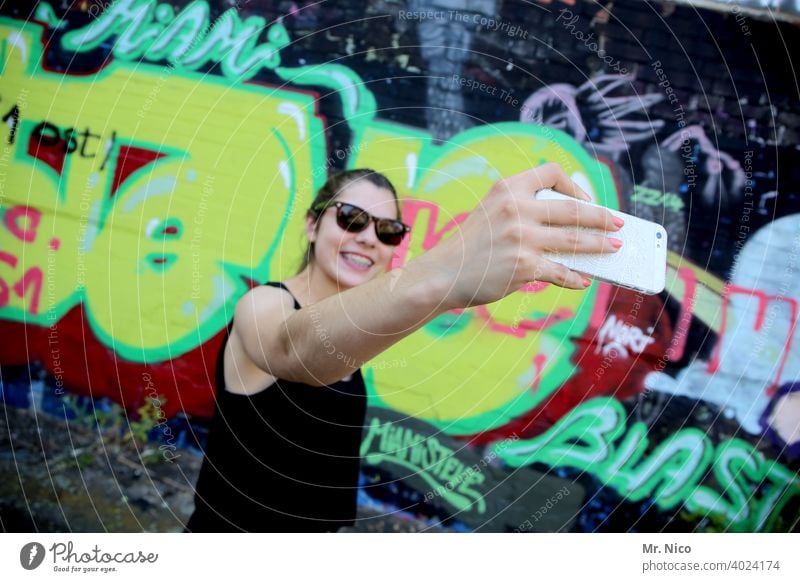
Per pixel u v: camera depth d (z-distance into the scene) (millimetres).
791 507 2914
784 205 2938
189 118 2951
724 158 2934
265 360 2826
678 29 2938
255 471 2861
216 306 2914
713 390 2936
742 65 2939
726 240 2932
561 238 2197
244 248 2920
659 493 2896
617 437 2916
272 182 2926
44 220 2957
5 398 2922
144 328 2934
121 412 2906
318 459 2873
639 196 2912
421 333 2943
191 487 2869
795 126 2938
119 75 2953
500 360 2934
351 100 2926
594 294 2947
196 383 2898
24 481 2875
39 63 2967
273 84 2938
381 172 2922
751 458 2926
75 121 2959
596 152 2916
